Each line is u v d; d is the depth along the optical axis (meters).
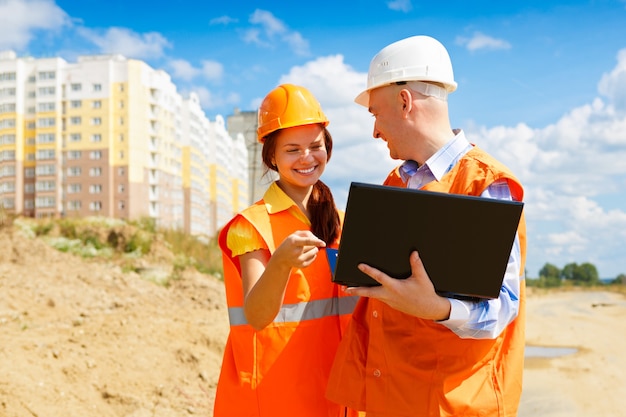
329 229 3.17
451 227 2.33
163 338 7.55
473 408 2.55
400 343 2.66
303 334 3.06
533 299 23.48
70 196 65.19
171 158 72.19
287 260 2.58
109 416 5.52
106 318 8.88
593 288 31.00
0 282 10.95
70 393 5.68
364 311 2.93
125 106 65.62
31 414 5.13
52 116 65.81
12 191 66.12
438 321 2.42
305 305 3.07
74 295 11.05
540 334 12.02
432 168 2.68
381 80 2.78
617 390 7.23
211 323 9.61
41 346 6.52
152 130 68.38
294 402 3.04
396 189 2.28
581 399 6.88
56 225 18.08
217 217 83.88
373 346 2.73
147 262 16.14
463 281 2.39
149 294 12.67
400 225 2.33
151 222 20.62
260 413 3.04
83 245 16.70
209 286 14.27
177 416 5.63
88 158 65.31
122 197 65.19
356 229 2.34
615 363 8.85
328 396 2.90
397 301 2.38
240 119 95.12
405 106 2.75
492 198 2.37
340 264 2.40
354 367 2.83
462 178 2.58
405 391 2.62
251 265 2.99
